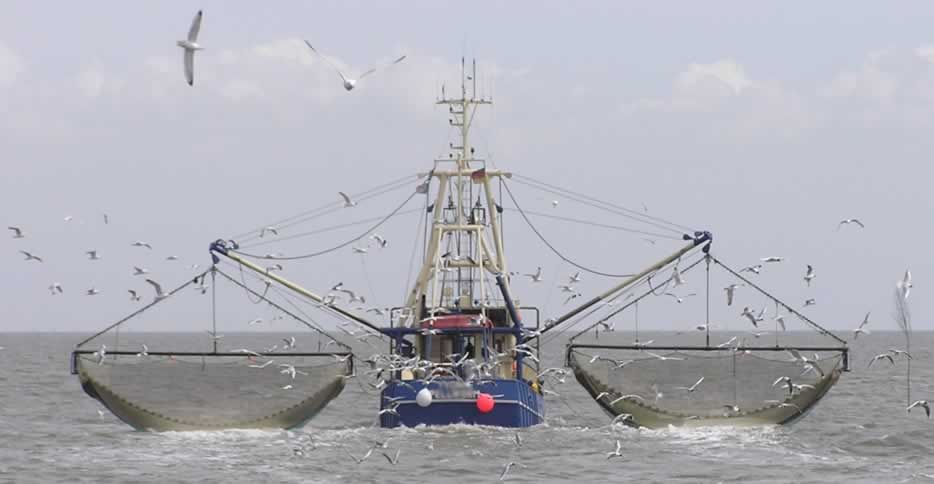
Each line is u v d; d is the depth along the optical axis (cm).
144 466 16050
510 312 19425
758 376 19275
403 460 16275
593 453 16962
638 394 19525
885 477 15400
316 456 16662
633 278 19500
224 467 15900
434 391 18400
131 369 19000
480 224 19900
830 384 18862
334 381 19175
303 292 19188
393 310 19925
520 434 18262
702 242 19200
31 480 15100
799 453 17275
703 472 15650
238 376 19225
